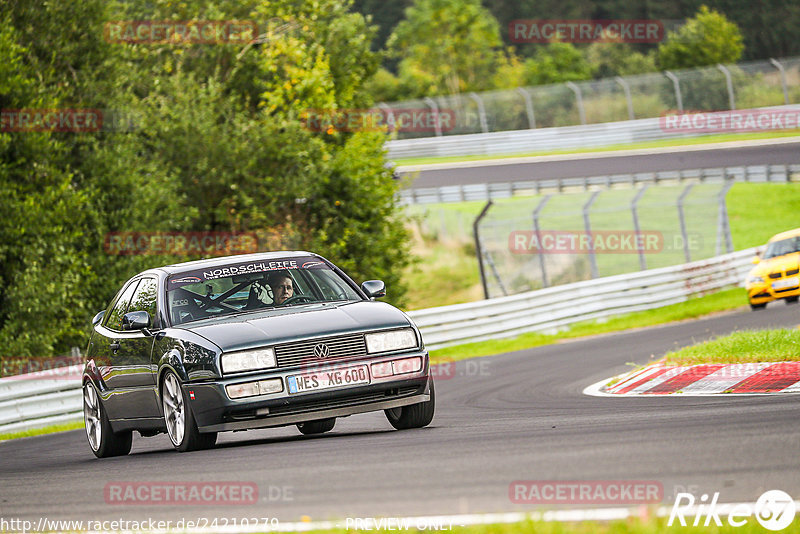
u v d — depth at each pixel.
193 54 100.94
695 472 18.92
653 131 182.50
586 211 102.56
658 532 14.51
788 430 22.94
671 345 57.88
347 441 27.86
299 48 97.88
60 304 76.38
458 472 20.73
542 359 59.69
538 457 21.78
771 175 142.00
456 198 159.12
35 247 75.88
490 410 36.44
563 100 197.38
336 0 106.19
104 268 83.56
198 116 90.38
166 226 86.25
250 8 103.44
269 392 27.12
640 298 88.88
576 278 130.25
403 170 179.62
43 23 82.50
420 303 142.50
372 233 103.94
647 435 23.91
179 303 31.03
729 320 70.19
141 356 30.92
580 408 33.50
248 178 92.94
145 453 33.12
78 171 83.06
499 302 79.81
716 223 143.25
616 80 196.62
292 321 28.58
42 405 53.22
